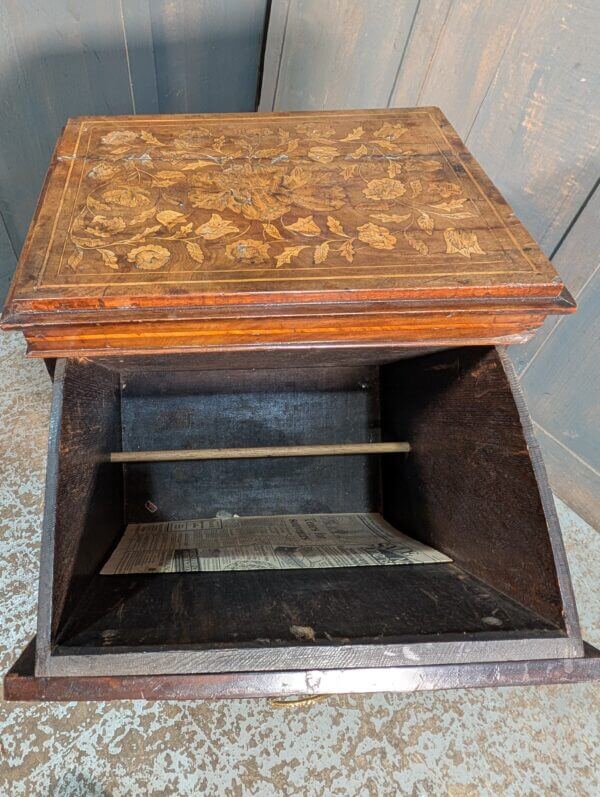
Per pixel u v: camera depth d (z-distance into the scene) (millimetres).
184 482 1179
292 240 786
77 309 702
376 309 736
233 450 1085
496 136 1175
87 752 944
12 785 906
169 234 783
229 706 1009
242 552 958
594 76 998
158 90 1460
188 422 1198
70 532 724
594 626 1151
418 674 619
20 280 709
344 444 1120
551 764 988
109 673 591
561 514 1347
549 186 1124
